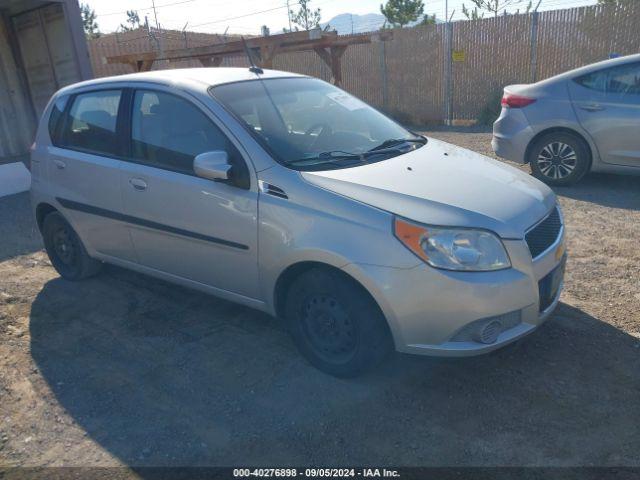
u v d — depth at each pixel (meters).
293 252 3.15
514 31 12.57
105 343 3.91
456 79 13.58
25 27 11.44
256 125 3.54
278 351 3.68
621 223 5.74
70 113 4.54
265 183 3.29
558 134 7.01
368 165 3.41
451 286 2.82
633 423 2.87
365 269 2.91
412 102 14.41
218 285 3.75
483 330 2.89
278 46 12.94
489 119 13.10
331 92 4.38
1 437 3.00
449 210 2.94
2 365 3.69
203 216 3.58
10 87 11.89
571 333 3.70
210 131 3.57
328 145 3.64
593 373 3.28
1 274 5.29
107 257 4.49
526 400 3.08
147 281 4.91
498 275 2.88
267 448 2.82
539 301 3.11
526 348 3.55
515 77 12.85
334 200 3.06
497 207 3.06
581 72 6.86
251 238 3.37
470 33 13.09
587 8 11.65
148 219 3.92
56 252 5.01
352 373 3.23
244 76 4.04
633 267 4.68
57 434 3.00
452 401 3.10
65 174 4.46
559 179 7.12
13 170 8.80
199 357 3.66
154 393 3.31
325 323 3.27
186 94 3.72
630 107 6.49
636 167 6.62
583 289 4.33
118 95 4.15
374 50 14.62
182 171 3.69
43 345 3.93
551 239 3.27
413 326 2.91
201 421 3.04
